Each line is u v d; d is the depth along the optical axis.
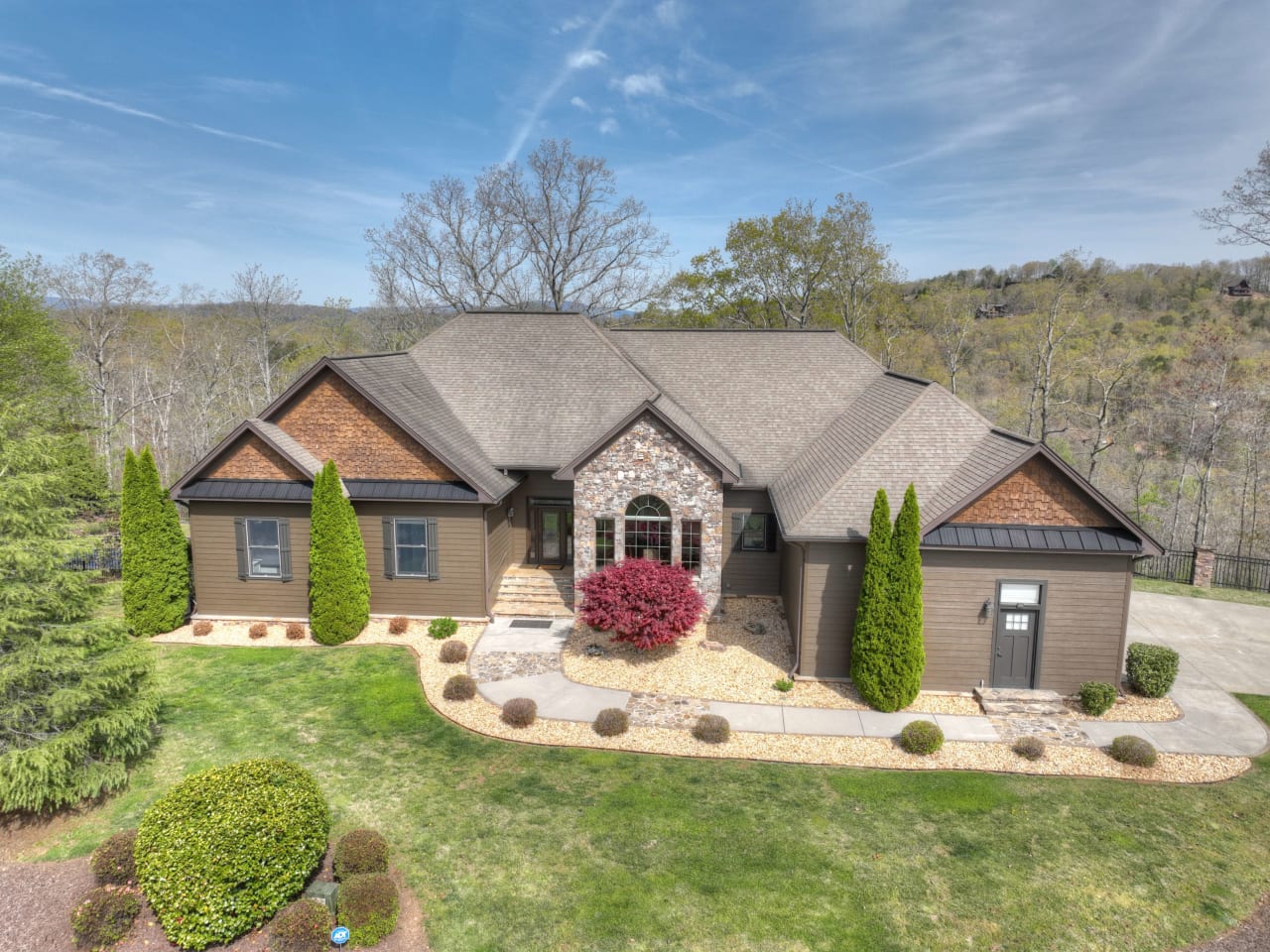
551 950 10.08
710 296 54.09
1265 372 37.22
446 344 26.81
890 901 10.98
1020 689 17.34
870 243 49.31
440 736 15.79
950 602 17.19
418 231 49.19
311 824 10.91
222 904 9.93
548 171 48.62
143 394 55.59
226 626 22.02
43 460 13.48
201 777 11.07
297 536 21.78
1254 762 14.95
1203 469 35.75
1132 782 14.22
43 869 11.56
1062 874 11.61
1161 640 21.58
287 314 58.59
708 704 17.20
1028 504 16.77
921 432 19.25
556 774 14.34
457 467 21.19
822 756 15.11
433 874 11.51
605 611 18.77
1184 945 10.20
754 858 11.91
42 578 13.09
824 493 18.25
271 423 21.89
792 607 20.33
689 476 21.05
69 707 12.53
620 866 11.70
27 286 34.28
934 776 14.38
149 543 20.92
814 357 26.27
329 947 10.02
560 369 25.83
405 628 21.34
